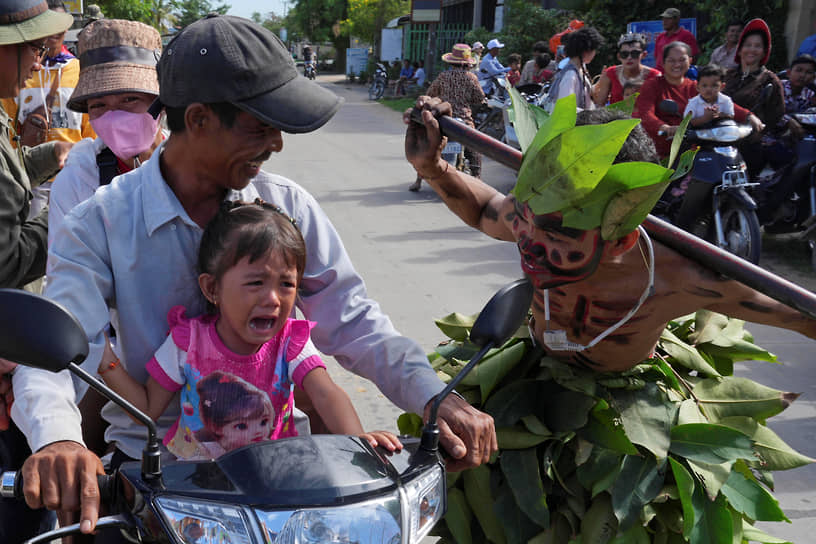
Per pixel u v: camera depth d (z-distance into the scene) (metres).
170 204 1.86
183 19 30.30
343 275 2.07
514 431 2.14
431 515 1.51
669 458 2.06
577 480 2.12
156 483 1.40
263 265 1.65
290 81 1.80
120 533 1.69
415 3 26.12
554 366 2.16
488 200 2.48
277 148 1.87
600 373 2.18
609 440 2.08
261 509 1.32
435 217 8.23
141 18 22.91
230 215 1.70
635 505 2.02
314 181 10.08
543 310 2.17
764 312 2.03
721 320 2.47
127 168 2.62
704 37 14.66
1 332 1.36
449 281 6.11
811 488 3.56
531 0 19.91
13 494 1.51
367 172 10.82
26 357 1.37
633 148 1.95
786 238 7.75
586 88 8.03
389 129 16.56
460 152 8.66
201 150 1.82
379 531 1.36
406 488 1.45
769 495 2.08
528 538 2.10
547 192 1.81
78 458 1.48
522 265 2.01
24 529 2.14
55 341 1.36
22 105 3.85
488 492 2.15
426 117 2.34
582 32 7.91
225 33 1.75
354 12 38.62
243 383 1.79
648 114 6.97
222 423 1.79
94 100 2.56
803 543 3.16
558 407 2.14
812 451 3.82
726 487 2.10
